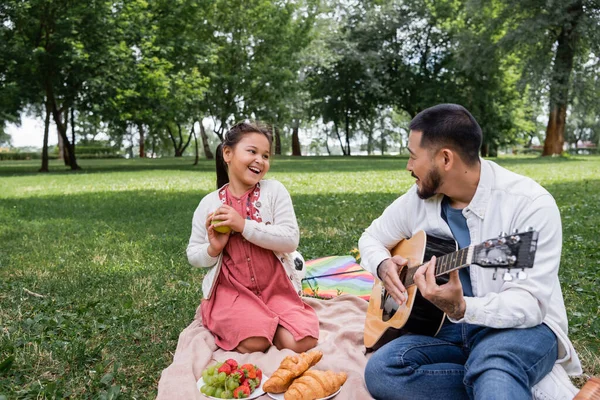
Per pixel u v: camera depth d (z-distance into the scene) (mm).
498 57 30234
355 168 23656
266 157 3660
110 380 3041
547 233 2377
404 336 2783
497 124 38219
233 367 2881
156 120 25656
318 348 3348
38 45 22875
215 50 26906
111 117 24844
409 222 2996
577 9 27656
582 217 8336
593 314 3998
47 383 3012
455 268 2275
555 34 29016
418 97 40156
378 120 61656
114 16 23484
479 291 2484
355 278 4867
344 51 38188
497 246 2154
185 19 27094
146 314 4121
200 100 27031
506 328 2332
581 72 29297
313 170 22406
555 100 29359
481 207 2533
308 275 4973
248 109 31125
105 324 3875
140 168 27016
